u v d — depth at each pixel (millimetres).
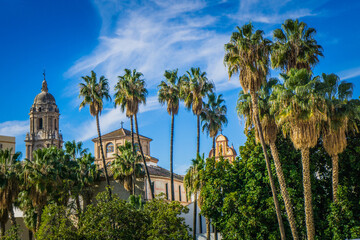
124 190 60719
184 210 39562
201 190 43406
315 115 32344
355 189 38906
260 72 36125
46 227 39375
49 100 132250
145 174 60188
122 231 38188
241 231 38125
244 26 37156
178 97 54656
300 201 37281
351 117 34844
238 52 36531
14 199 49625
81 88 56562
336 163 35781
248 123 39500
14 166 50875
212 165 42219
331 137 34875
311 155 39281
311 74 35562
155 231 37250
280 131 39938
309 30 38562
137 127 56062
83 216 40750
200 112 52156
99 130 56656
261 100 37656
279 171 35969
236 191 39344
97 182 62000
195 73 52438
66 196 55000
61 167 55062
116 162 58469
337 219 35250
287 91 33250
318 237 36469
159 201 41500
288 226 37531
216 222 40219
